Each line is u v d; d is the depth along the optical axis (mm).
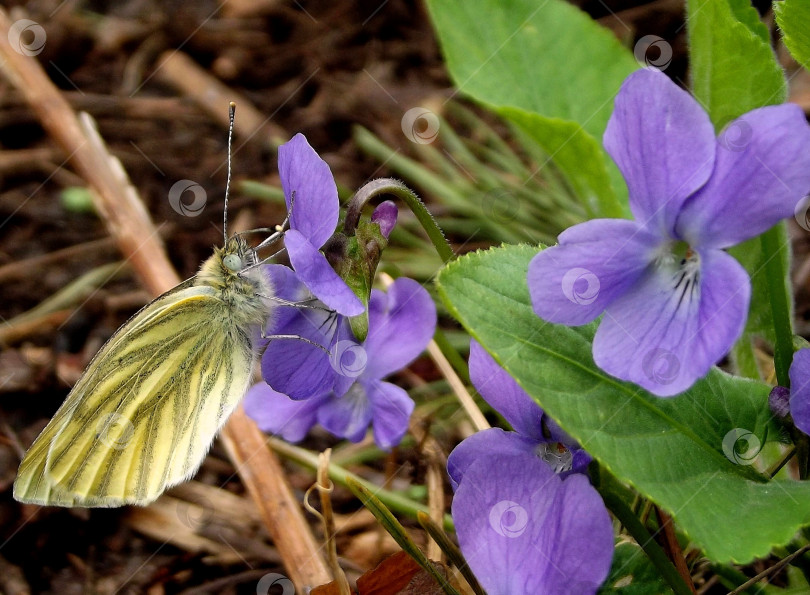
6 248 400
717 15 275
